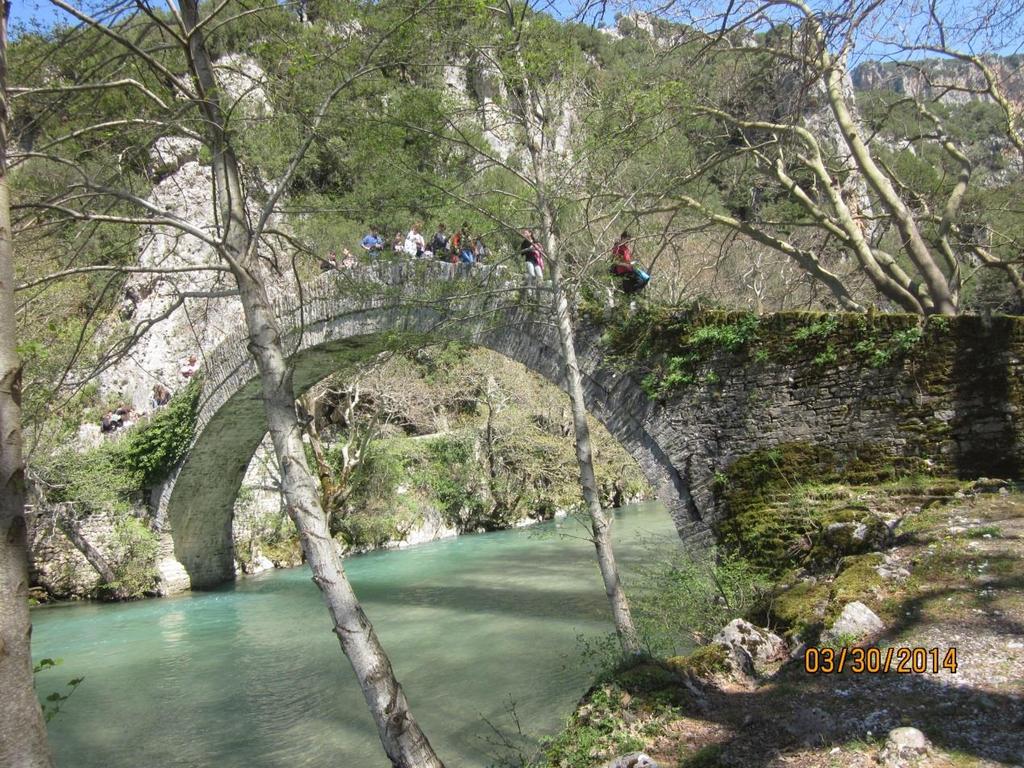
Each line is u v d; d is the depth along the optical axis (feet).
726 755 15.06
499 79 30.12
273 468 83.76
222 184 22.50
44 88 19.16
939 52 42.65
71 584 70.33
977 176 61.26
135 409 83.51
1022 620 18.07
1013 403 31.22
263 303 21.16
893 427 33.12
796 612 22.38
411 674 35.86
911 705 15.44
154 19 20.08
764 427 35.78
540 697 30.45
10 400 13.30
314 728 30.86
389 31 22.72
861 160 43.16
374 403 86.02
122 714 34.86
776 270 73.46
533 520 99.14
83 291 53.21
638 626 30.81
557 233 33.09
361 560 76.69
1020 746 13.15
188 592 71.41
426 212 32.22
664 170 34.60
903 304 43.45
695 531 37.29
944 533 24.99
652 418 38.75
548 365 42.19
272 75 23.68
